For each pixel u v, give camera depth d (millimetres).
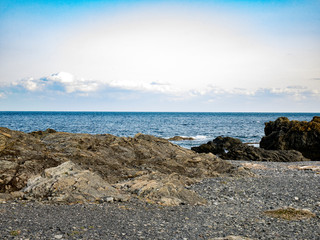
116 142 26984
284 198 17734
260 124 143625
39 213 12328
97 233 10250
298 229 11703
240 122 162250
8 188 16516
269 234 11047
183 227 11578
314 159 44719
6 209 12633
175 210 14305
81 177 16859
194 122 155750
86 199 14992
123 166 23203
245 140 72375
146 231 10820
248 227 11867
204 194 18672
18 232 9719
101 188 16438
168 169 24109
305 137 45375
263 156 40000
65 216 12086
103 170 21500
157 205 15047
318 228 11852
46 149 22094
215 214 13820
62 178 16375
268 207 15539
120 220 12031
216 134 88312
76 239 9492
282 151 41281
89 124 124250
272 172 28016
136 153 26344
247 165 32438
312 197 17953
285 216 13531
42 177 17016
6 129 22453
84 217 12117
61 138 25234
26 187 16188
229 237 9758
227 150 48688
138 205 14789
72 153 22500
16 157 19422
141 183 18359
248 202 16766
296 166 31719
